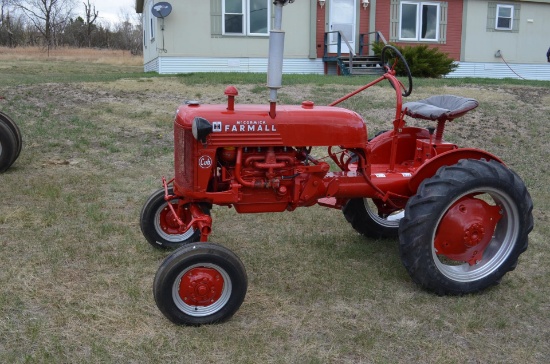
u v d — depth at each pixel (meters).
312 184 3.81
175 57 16.20
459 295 3.81
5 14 50.03
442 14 18.69
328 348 3.15
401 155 4.54
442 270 3.78
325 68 17.70
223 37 16.45
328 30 17.55
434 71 15.95
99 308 3.51
